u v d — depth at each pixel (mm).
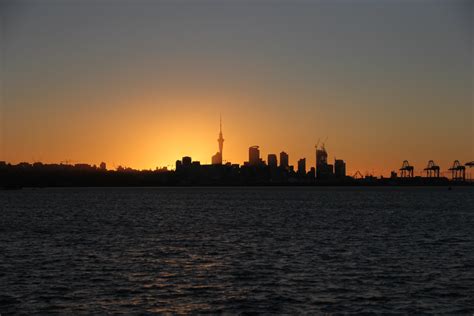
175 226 122000
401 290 52375
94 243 88125
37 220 141000
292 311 45656
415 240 92188
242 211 184250
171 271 61969
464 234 102438
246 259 70500
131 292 51875
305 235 100688
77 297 50031
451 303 47906
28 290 52500
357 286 54094
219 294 51125
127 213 173375
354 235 100562
